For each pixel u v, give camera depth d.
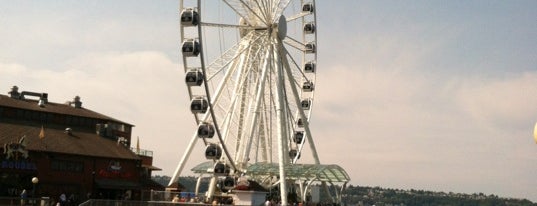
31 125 77.44
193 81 61.16
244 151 67.12
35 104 82.31
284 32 70.56
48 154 67.94
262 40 68.38
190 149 68.00
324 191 81.00
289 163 71.94
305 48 82.81
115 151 75.75
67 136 75.25
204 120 63.78
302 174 71.69
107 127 83.62
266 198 67.25
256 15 66.25
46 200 56.62
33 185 63.91
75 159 70.06
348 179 76.50
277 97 68.38
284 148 70.94
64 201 60.09
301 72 76.88
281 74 69.31
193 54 59.53
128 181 74.38
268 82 69.38
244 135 67.06
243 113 67.31
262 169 71.88
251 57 67.94
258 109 67.00
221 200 66.56
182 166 67.88
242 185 64.88
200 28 59.59
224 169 64.31
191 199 64.44
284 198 65.31
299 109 74.00
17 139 68.25
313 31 82.75
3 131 69.75
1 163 64.62
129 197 74.50
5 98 79.94
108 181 72.12
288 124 72.38
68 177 69.19
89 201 52.75
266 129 69.94
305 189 76.12
